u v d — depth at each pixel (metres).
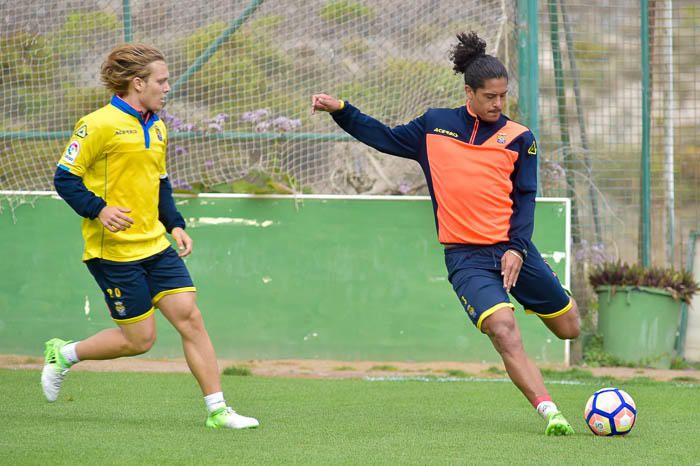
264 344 33.16
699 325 35.94
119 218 17.91
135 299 19.03
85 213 18.03
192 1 34.81
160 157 19.25
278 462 14.97
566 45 35.75
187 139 33.88
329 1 34.94
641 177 36.34
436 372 31.17
